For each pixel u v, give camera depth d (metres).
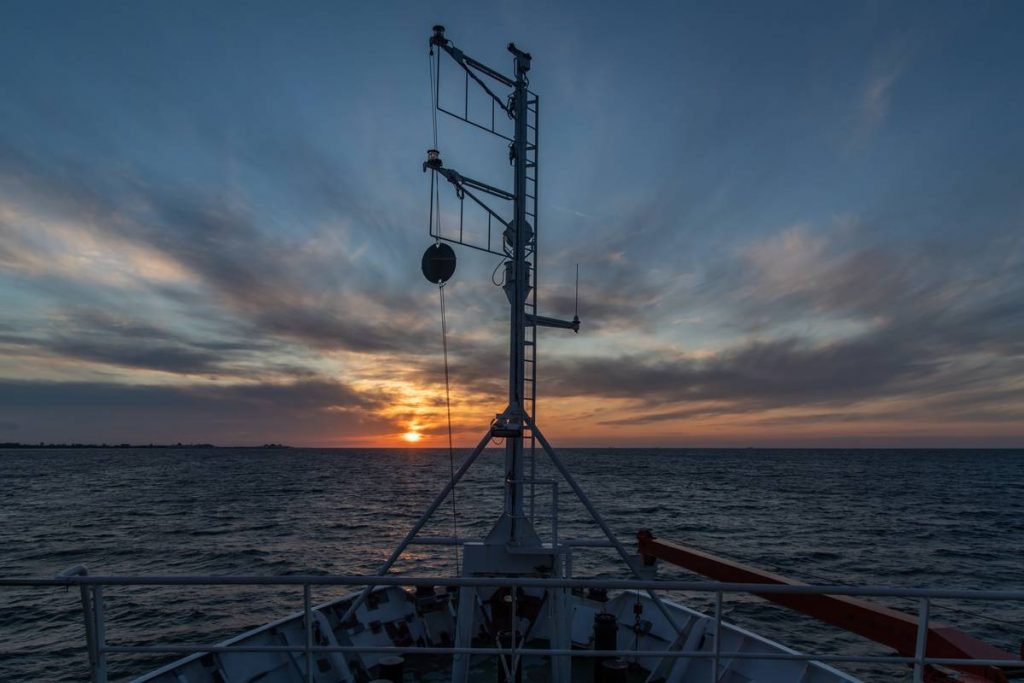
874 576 25.77
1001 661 3.87
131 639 16.53
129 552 30.55
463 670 5.88
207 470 128.00
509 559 6.63
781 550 31.27
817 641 15.96
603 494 64.69
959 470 133.88
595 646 6.54
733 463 171.25
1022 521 44.47
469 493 67.12
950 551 31.56
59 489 73.94
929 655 4.70
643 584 3.86
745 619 17.45
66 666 14.81
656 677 6.58
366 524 40.59
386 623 7.38
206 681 5.73
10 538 35.16
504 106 7.37
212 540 33.97
